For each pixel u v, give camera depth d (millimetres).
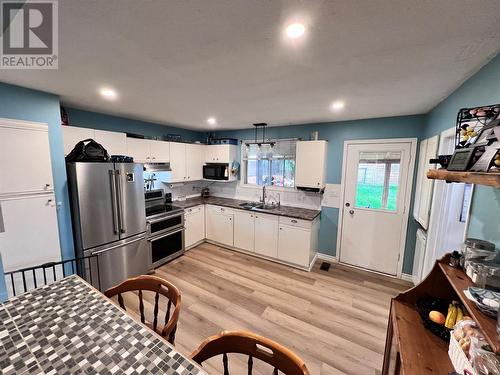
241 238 3932
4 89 1909
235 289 2822
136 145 3275
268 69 1591
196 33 1155
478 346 863
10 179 1921
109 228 2643
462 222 1941
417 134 2918
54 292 1280
